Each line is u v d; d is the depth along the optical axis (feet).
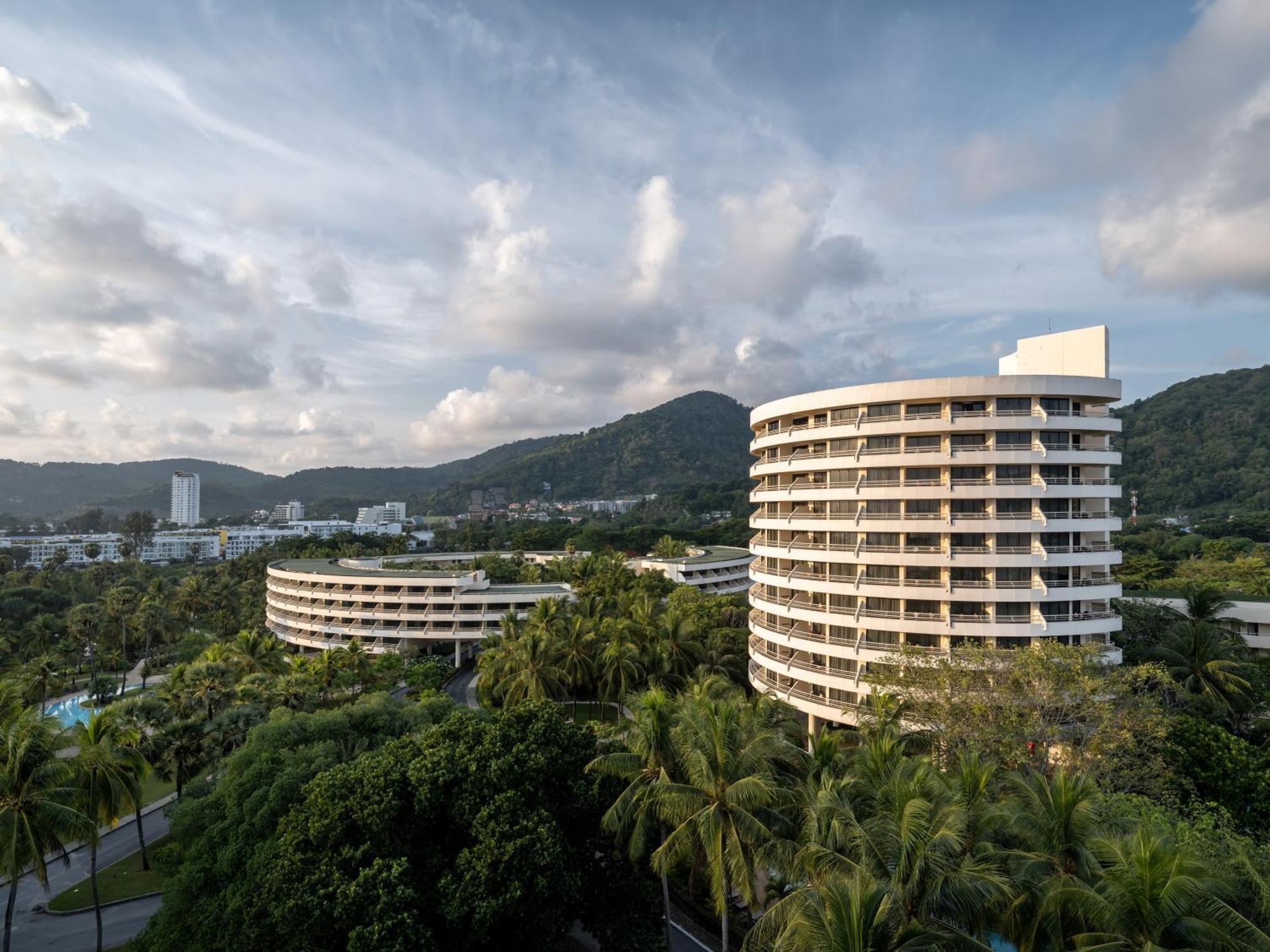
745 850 108.47
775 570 227.20
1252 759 142.72
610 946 106.52
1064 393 180.65
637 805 115.34
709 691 178.09
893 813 100.53
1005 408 185.37
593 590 364.17
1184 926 75.87
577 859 109.91
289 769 117.08
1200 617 214.07
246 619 448.24
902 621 187.21
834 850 96.73
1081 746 134.41
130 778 145.28
